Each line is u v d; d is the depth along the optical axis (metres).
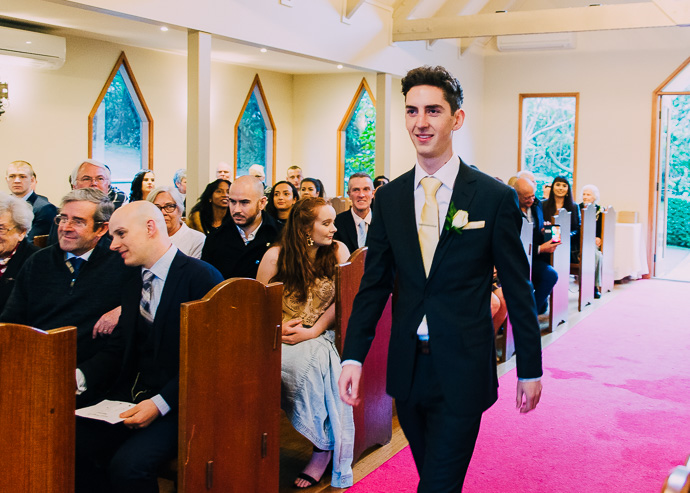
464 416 1.86
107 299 2.78
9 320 2.79
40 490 1.90
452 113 1.88
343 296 3.06
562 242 6.39
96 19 7.38
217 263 3.91
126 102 9.33
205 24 6.07
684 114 13.70
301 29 7.21
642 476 3.24
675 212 14.05
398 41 8.73
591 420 3.98
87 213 2.72
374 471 3.23
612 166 10.05
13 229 3.00
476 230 1.87
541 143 10.60
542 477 3.23
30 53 7.57
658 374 4.89
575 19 7.99
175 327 2.48
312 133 11.56
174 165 9.88
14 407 1.85
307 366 3.00
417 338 1.92
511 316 1.95
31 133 8.17
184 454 2.21
